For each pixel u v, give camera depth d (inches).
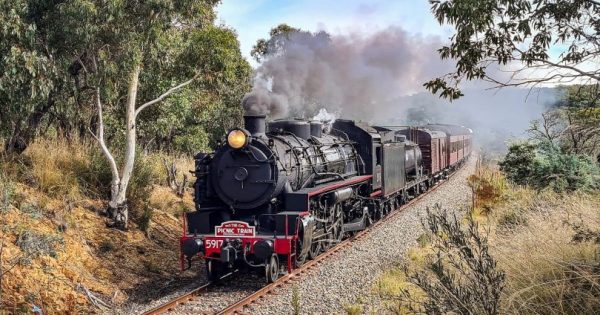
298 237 384.5
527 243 292.2
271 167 383.2
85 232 416.8
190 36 491.5
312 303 318.7
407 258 413.4
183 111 784.9
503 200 598.5
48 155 473.7
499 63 271.3
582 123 370.3
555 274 250.1
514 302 230.1
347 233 525.3
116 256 408.2
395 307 274.7
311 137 480.4
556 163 569.6
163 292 359.6
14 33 360.8
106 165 503.8
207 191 397.4
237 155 387.9
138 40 417.7
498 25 264.1
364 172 580.4
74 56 415.2
